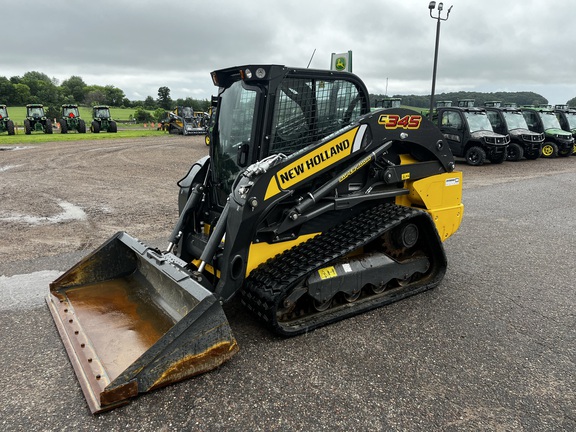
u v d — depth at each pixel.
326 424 2.71
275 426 2.68
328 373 3.21
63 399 2.89
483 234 6.96
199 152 18.22
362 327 3.89
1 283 4.65
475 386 3.11
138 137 27.23
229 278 3.55
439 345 3.63
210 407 2.83
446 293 4.66
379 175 4.41
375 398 2.95
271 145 3.76
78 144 21.39
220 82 4.18
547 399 2.99
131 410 2.78
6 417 2.72
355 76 4.17
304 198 3.86
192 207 4.38
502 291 4.74
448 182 4.91
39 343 3.52
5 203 8.49
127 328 3.46
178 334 2.92
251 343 3.59
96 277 4.20
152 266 3.74
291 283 3.48
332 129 4.20
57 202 8.64
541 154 18.03
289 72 3.71
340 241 3.94
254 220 3.54
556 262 5.70
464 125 15.45
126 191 9.84
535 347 3.63
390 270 4.32
